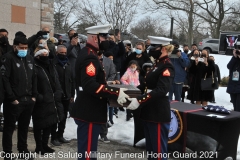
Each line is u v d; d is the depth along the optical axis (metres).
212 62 7.86
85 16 18.95
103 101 3.66
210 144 4.83
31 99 4.63
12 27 10.61
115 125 6.79
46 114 4.91
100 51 3.73
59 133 5.60
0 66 4.50
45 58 4.94
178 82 7.93
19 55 4.48
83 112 3.61
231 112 5.01
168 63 3.90
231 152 4.86
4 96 4.38
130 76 6.97
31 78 4.64
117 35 8.02
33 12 11.27
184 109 5.11
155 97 3.73
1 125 6.11
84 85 3.46
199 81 7.90
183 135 4.95
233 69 6.85
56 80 5.14
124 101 3.47
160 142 4.00
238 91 6.75
